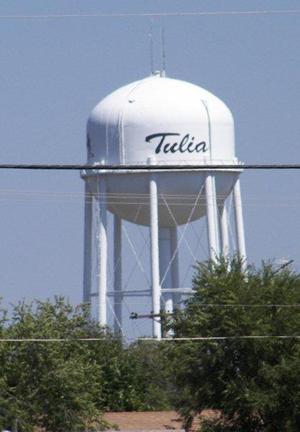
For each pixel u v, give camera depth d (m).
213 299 74.81
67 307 75.12
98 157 86.44
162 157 85.00
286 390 72.50
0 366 71.94
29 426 71.62
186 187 84.62
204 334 74.75
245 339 73.25
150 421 84.44
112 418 85.88
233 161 86.50
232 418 74.38
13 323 72.81
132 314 84.00
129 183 84.94
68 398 72.56
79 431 73.25
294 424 72.81
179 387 75.69
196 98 86.62
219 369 74.19
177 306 85.00
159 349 79.88
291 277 76.25
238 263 77.44
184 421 76.75
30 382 72.12
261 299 74.56
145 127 85.38
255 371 73.44
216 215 85.06
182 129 85.38
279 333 73.94
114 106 86.56
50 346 72.38
